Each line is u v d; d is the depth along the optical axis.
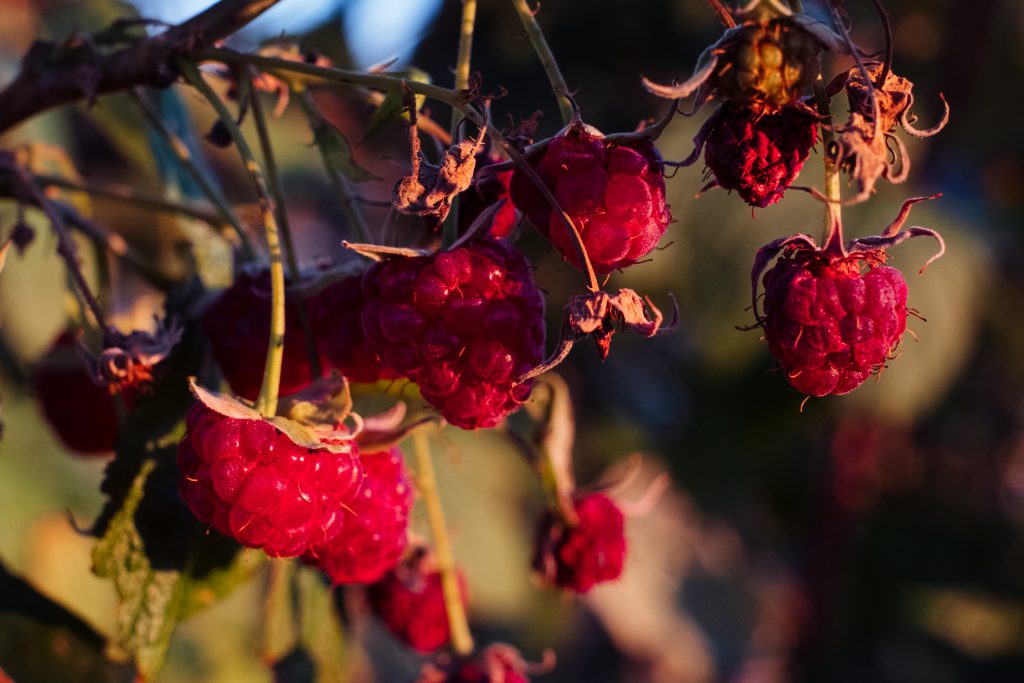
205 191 0.41
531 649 0.83
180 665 0.64
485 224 0.37
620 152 0.36
